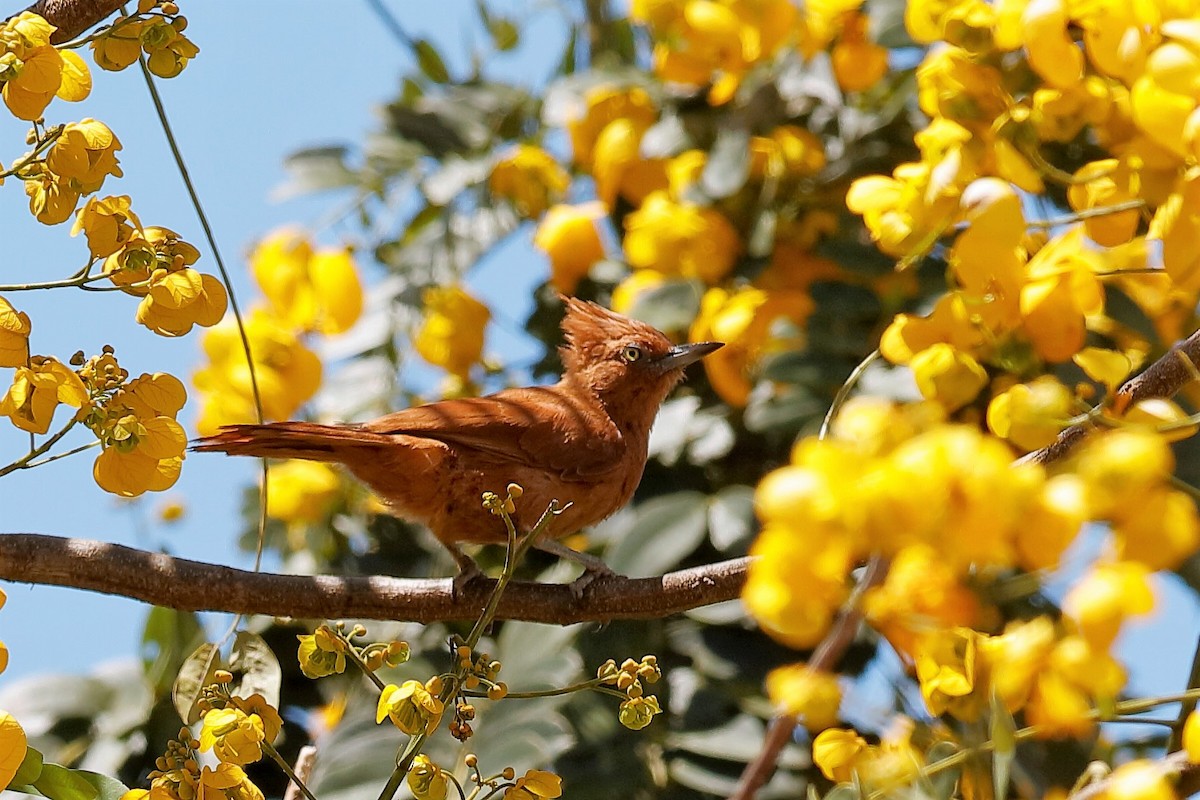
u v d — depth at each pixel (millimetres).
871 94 10594
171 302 5996
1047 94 5770
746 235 10273
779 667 8859
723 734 8625
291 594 7742
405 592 8047
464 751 8242
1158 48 5418
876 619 4715
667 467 10094
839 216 10195
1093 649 4520
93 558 7387
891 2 9602
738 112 10383
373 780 8203
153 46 6309
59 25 7027
